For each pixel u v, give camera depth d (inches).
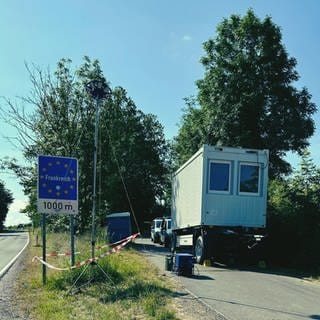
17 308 372.2
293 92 1174.3
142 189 2397.9
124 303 367.9
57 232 1342.3
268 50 1162.0
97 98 516.4
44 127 1493.6
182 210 820.0
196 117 1305.4
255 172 692.1
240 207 684.7
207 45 1226.0
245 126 1145.4
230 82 1156.5
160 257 818.2
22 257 882.1
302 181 736.3
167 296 396.8
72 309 354.6
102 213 1409.9
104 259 498.6
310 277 563.5
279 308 367.9
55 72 1528.1
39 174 467.5
